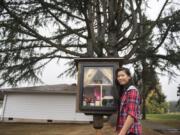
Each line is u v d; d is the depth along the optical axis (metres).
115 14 10.49
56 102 22.70
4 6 7.62
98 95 3.38
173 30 9.52
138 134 2.60
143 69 11.30
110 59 3.45
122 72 2.90
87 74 3.47
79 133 9.47
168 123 26.12
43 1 8.11
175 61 10.24
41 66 10.62
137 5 10.41
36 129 14.92
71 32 10.62
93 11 10.52
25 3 7.98
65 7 8.64
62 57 10.89
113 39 10.52
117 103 3.26
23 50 10.04
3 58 9.73
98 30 10.88
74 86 25.22
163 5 9.60
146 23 10.71
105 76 3.42
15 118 22.53
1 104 24.16
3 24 8.52
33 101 22.78
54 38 10.90
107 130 8.27
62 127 16.45
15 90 22.73
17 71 10.04
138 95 2.74
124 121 2.66
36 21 9.22
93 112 3.35
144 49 10.46
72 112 22.38
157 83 12.48
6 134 12.38
